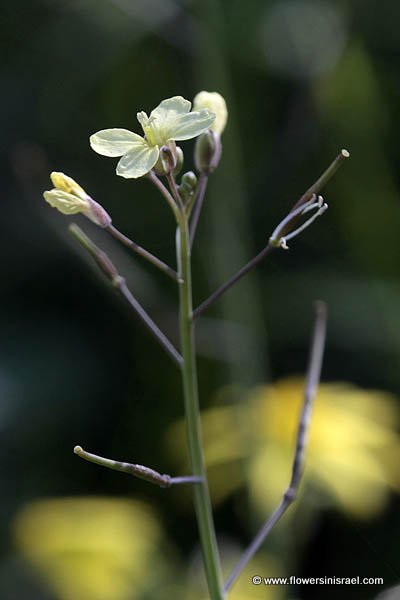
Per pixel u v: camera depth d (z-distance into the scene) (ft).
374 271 1.11
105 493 1.10
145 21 1.04
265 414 0.96
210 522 0.74
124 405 1.16
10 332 1.18
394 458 0.94
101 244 1.00
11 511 1.04
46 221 1.03
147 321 0.75
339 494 0.92
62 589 0.92
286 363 1.14
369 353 1.10
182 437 1.00
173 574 0.94
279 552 0.92
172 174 0.73
